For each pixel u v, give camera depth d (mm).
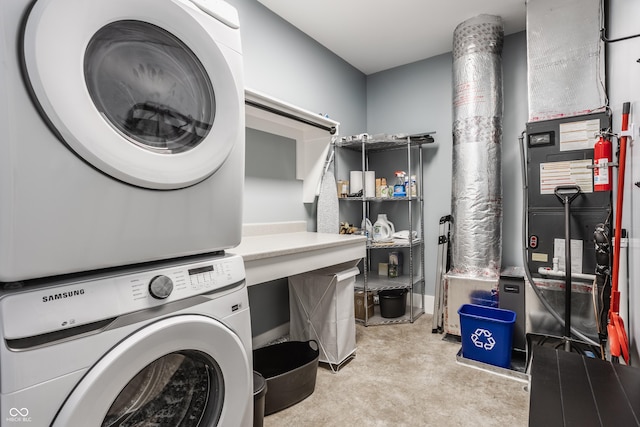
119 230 752
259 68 2256
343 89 3086
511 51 2635
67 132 631
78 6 649
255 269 1399
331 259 1846
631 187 1540
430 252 3043
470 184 2367
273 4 2268
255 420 1256
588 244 1891
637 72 1452
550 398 917
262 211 2314
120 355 678
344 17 2428
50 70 605
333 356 1938
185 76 896
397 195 2854
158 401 874
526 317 2057
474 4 2264
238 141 1036
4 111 575
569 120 1946
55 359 613
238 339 943
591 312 1869
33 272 628
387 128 3311
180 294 830
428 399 1634
